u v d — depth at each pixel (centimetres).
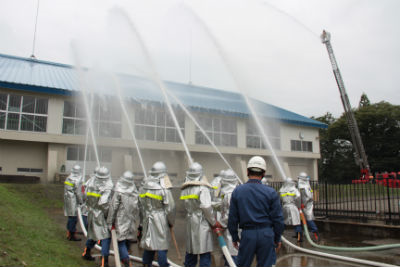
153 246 525
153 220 536
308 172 3303
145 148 2322
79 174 865
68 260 603
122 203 576
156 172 561
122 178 594
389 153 4628
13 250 525
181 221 1216
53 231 869
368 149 4803
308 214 930
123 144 2223
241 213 415
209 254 505
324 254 721
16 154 2000
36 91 1995
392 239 894
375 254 739
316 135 3381
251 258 402
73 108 2144
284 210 924
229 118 2755
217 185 764
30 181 1880
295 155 3136
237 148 2725
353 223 998
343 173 5041
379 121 4697
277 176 2972
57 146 2070
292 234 1049
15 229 672
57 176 1961
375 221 1032
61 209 1364
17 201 1162
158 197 539
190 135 2528
